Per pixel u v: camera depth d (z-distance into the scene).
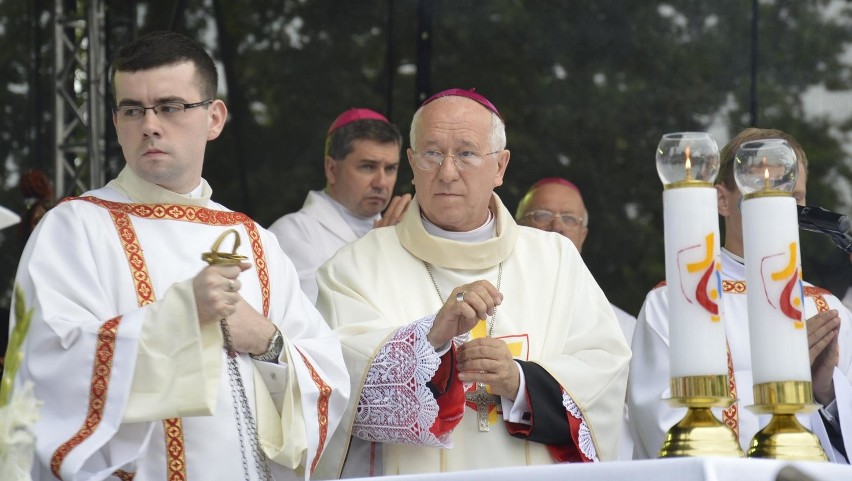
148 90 8.97
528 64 18.91
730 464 5.61
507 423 9.57
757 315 6.82
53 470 7.89
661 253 18.55
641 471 5.74
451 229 10.67
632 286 18.56
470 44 18.89
